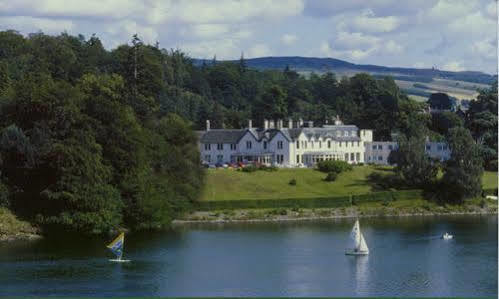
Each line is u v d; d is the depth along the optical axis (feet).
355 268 514.68
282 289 456.45
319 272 502.79
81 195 604.49
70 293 442.50
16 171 640.17
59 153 614.34
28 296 436.35
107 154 647.56
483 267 518.78
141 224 648.79
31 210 627.87
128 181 645.92
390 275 495.82
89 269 502.38
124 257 543.80
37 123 649.61
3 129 647.97
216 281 476.13
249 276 489.26
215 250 572.51
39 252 553.64
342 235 646.74
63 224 605.31
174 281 472.85
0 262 521.24
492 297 441.27
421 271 507.30
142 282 470.80
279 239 624.18
